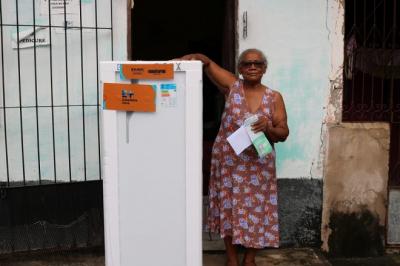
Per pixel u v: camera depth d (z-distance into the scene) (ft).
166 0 23.75
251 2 13.35
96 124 13.28
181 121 9.52
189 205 9.66
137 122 9.56
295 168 14.02
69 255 13.23
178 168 9.64
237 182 11.39
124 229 9.85
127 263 9.95
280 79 13.67
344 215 14.33
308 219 14.25
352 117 14.28
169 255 9.88
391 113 14.35
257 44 13.50
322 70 13.78
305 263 13.50
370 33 14.07
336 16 13.66
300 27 13.57
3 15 12.52
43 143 13.08
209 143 18.16
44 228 12.98
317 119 13.92
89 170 13.37
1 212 12.64
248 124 10.69
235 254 12.39
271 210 11.68
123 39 13.17
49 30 12.76
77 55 12.98
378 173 14.28
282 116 11.43
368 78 14.20
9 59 12.67
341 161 14.11
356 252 14.53
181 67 9.33
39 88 12.91
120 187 9.73
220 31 23.61
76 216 13.12
